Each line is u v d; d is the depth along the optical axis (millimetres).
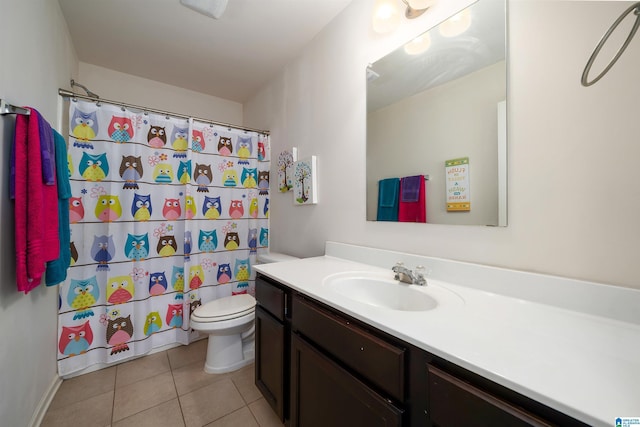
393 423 631
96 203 1648
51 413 1273
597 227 715
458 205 1021
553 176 790
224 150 2135
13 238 971
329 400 863
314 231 1790
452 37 1038
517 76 865
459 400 514
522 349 549
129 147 1726
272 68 2197
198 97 2660
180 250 1938
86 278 1612
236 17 1617
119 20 1647
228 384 1517
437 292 936
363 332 741
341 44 1562
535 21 825
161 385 1500
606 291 685
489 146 930
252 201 2264
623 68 673
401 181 1227
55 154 1158
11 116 974
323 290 957
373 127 1355
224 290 2129
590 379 450
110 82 2230
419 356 607
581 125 738
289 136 2076
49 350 1371
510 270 859
